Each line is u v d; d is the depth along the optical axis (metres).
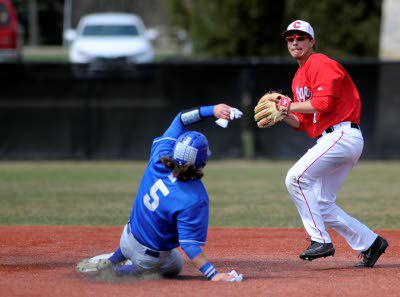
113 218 32.88
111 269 20.83
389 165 51.41
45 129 53.62
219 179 45.47
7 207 35.88
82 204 36.69
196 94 53.19
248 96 52.88
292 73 52.31
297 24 22.12
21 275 20.91
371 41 75.81
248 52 80.50
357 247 22.48
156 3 185.38
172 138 19.64
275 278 20.55
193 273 21.36
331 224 22.48
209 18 80.75
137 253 19.80
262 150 53.53
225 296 18.02
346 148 21.81
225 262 23.48
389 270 21.98
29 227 30.45
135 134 53.78
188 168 18.69
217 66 52.78
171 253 20.12
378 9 77.12
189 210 18.81
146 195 19.33
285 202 37.34
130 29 88.06
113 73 53.25
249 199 38.31
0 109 53.41
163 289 18.81
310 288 19.05
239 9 78.56
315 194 22.16
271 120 21.67
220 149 53.69
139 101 53.47
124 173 48.16
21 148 53.78
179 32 94.88
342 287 19.23
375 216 33.28
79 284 19.52
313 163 21.75
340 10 75.62
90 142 53.75
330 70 21.33
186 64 52.97
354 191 40.94
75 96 53.44
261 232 29.38
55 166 51.56
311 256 21.73
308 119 22.95
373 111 52.19
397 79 51.88
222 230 29.84
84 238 27.95
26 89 53.22
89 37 86.25
